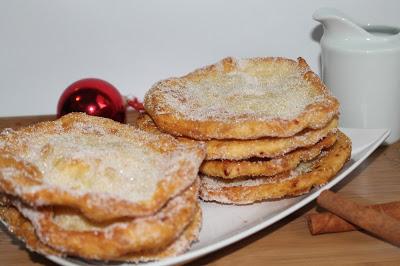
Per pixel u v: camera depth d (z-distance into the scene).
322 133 0.42
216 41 0.64
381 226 0.39
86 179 0.36
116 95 0.54
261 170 0.42
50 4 0.63
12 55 0.65
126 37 0.64
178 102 0.45
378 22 0.56
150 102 0.45
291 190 0.42
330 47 0.52
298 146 0.42
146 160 0.38
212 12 0.63
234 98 0.45
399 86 0.52
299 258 0.39
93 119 0.44
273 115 0.42
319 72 0.65
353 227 0.41
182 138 0.42
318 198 0.42
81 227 0.36
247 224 0.40
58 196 0.34
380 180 0.48
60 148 0.39
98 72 0.66
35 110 0.67
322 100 0.43
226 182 0.43
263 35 0.64
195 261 0.39
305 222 0.43
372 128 0.53
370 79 0.51
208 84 0.49
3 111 0.67
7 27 0.64
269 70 0.50
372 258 0.39
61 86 0.66
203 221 0.41
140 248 0.34
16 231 0.38
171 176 0.36
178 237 0.37
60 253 0.35
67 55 0.65
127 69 0.65
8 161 0.37
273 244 0.40
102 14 0.63
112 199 0.34
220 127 0.41
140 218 0.35
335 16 0.51
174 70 0.65
